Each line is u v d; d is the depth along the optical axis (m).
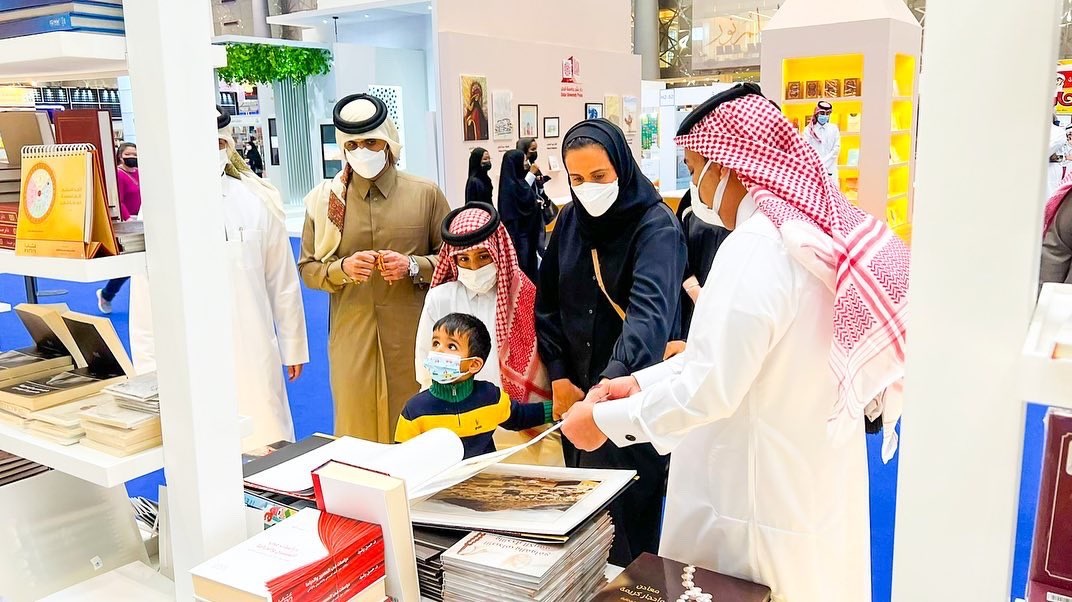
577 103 5.59
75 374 1.69
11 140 1.56
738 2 13.27
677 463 1.67
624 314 2.24
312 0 12.21
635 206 2.16
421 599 1.34
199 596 1.19
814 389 1.47
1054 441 0.69
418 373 2.43
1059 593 0.70
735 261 1.43
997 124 0.64
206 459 1.45
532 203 2.63
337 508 1.33
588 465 2.35
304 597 1.16
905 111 7.65
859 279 1.37
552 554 1.28
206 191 1.38
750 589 1.30
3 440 1.57
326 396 5.08
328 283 2.86
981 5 0.64
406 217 2.85
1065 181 2.37
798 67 7.35
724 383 1.40
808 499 1.52
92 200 1.35
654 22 13.63
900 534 0.73
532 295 2.35
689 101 10.91
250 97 11.58
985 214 0.66
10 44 1.32
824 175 1.55
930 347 0.69
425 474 1.54
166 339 1.42
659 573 1.36
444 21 4.38
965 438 0.69
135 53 1.33
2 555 1.54
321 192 2.90
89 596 1.57
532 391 2.36
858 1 6.77
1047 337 0.67
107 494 1.73
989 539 0.69
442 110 4.42
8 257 1.47
